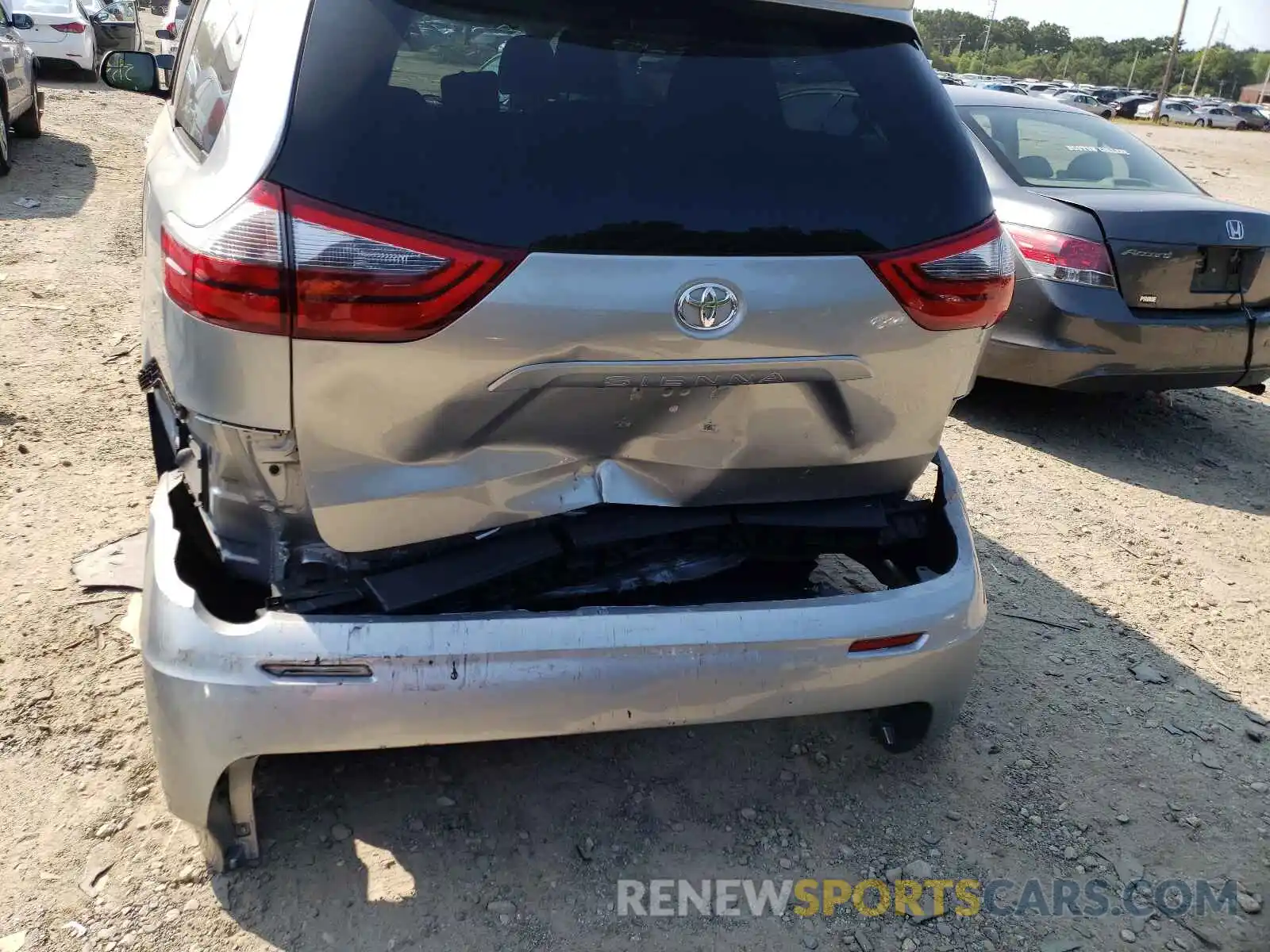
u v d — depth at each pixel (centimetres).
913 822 267
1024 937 236
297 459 202
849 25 234
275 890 225
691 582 255
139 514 372
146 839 235
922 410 241
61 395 466
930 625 235
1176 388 512
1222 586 407
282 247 184
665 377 209
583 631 207
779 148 216
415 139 192
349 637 197
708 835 256
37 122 982
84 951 207
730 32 219
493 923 225
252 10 227
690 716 218
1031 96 631
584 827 254
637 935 226
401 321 189
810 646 222
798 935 231
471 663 201
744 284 207
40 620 306
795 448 232
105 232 731
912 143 230
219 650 195
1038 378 508
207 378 195
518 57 202
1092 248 483
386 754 269
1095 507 471
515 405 204
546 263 195
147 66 397
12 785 246
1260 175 2198
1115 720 315
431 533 214
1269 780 294
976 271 230
